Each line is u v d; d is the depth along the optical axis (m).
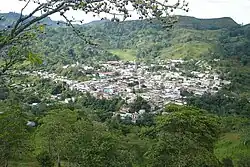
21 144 24.94
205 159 20.64
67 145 23.91
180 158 20.47
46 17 4.55
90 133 21.48
